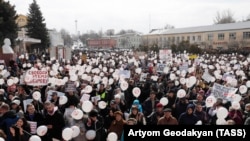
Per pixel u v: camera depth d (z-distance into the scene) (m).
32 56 33.53
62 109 9.30
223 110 7.12
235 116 8.30
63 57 34.56
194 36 86.50
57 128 7.61
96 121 7.36
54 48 34.62
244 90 11.44
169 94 10.27
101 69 20.41
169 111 7.40
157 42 93.75
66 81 13.22
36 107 9.27
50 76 15.68
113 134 6.45
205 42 79.56
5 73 15.41
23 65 23.06
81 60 26.25
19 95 10.60
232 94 10.02
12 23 34.44
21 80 12.60
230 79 13.33
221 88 10.29
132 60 26.38
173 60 28.30
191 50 58.31
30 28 55.62
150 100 9.84
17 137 6.95
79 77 15.74
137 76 15.16
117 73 14.94
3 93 10.23
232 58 35.88
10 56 30.19
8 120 7.10
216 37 80.44
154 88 12.14
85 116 7.59
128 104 11.87
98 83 13.23
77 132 6.64
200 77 15.77
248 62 28.03
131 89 12.09
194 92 11.42
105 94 11.52
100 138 7.36
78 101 9.61
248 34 73.81
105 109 9.34
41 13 56.28
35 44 55.53
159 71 18.11
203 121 8.43
